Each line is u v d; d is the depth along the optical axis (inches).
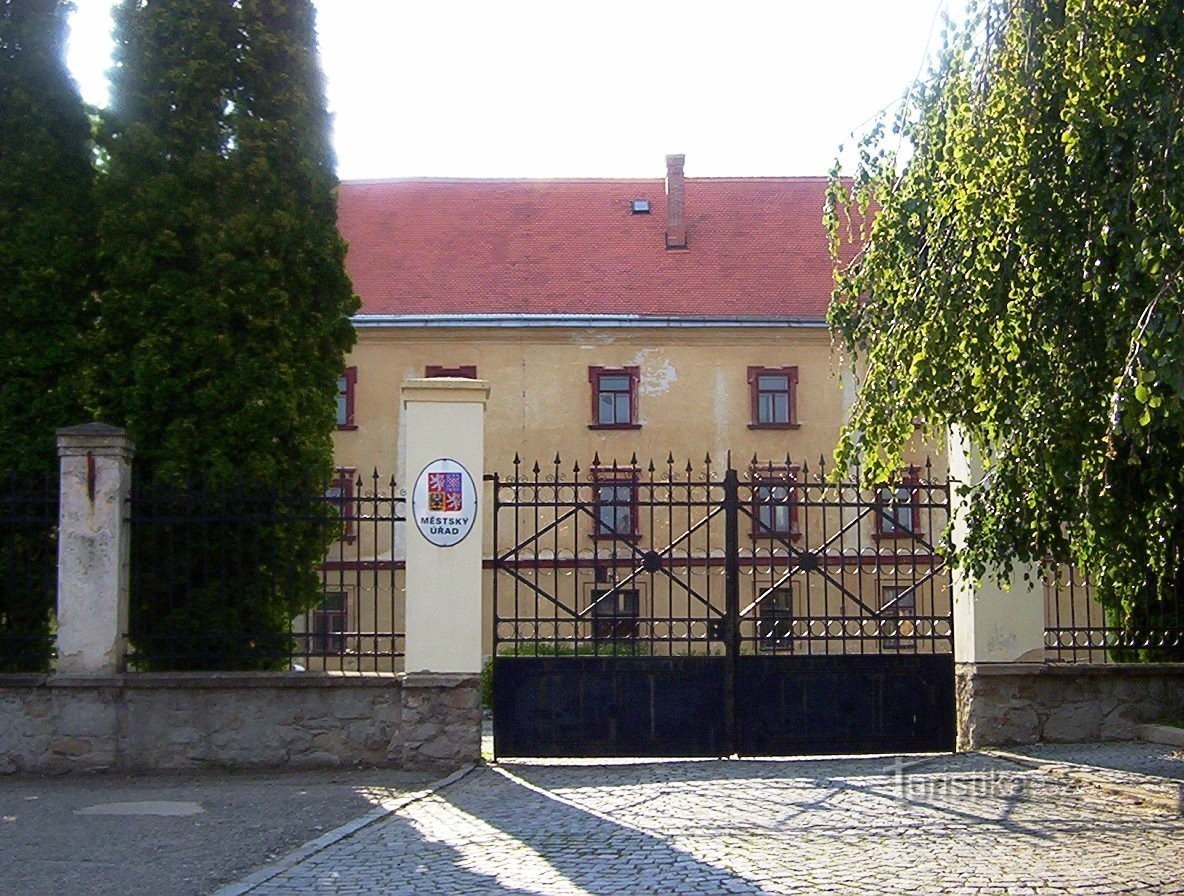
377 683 502.0
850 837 355.3
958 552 420.8
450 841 357.7
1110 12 313.4
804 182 1520.7
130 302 549.6
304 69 592.4
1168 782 430.6
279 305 563.8
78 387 543.8
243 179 567.2
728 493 526.0
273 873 317.4
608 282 1381.6
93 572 498.6
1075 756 496.1
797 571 527.2
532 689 517.3
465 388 513.3
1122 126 313.7
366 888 301.4
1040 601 536.7
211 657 503.2
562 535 1234.0
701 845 346.9
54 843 360.8
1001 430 358.9
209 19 577.0
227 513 512.1
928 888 293.9
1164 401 295.4
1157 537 378.0
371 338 1320.1
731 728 520.4
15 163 551.8
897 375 387.9
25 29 558.9
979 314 346.9
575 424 1312.7
